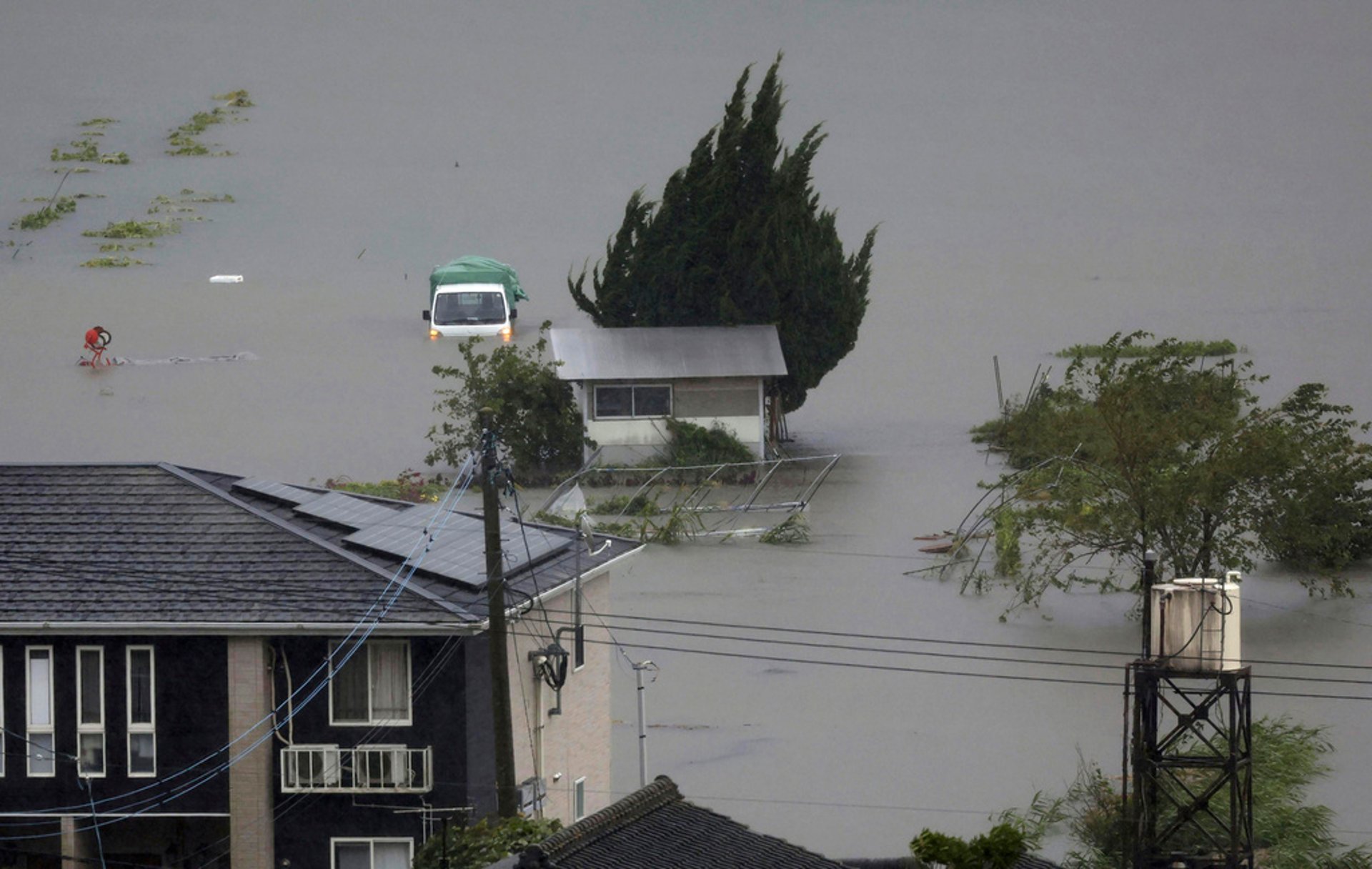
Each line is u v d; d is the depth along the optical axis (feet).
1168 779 411.13
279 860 367.86
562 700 412.16
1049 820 443.73
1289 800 433.48
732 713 549.54
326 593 369.50
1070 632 625.00
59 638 366.84
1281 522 643.86
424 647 365.40
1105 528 647.56
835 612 653.30
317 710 366.43
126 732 367.66
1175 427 643.86
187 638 366.43
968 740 520.01
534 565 403.13
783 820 455.22
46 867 377.50
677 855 293.02
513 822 340.18
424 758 362.94
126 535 389.19
